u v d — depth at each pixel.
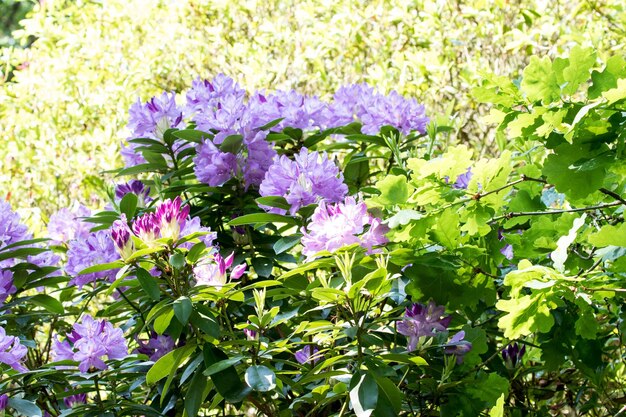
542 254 2.32
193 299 2.02
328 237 2.02
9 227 2.73
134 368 2.34
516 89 2.03
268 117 2.81
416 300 2.29
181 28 5.14
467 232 2.44
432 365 2.29
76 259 2.45
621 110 1.85
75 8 5.74
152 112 2.72
